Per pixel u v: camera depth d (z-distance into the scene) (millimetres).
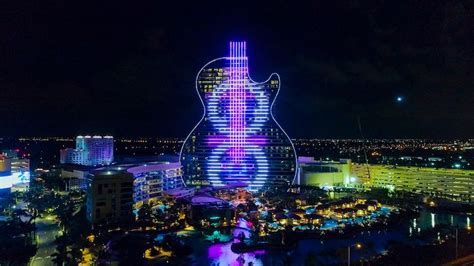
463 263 195750
